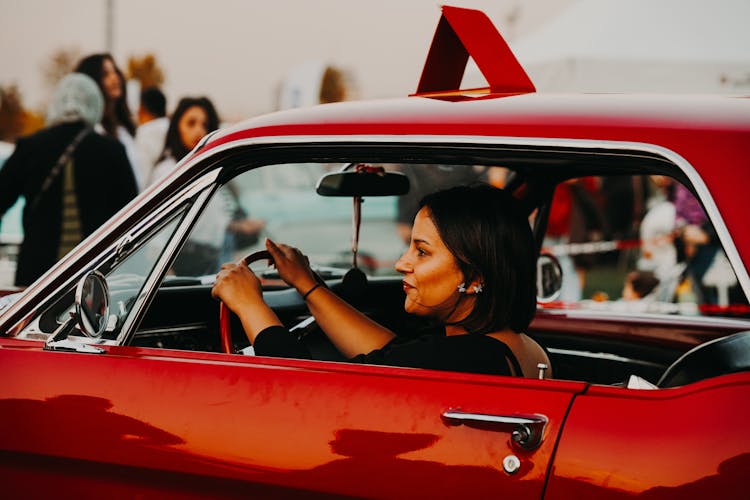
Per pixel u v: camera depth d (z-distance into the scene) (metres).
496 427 1.82
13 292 2.88
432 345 2.16
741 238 1.73
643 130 1.87
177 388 2.06
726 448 1.66
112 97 6.20
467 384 1.89
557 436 1.78
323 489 1.91
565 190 5.52
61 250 5.64
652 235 6.96
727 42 6.91
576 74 6.99
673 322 3.04
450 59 2.36
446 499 1.82
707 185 1.78
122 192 5.72
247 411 1.99
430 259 2.17
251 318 2.32
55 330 2.23
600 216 6.98
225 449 1.99
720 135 1.82
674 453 1.69
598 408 1.79
